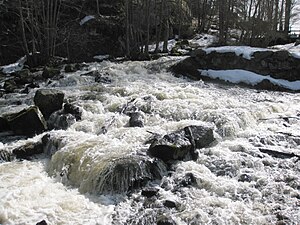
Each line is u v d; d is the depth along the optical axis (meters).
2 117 11.50
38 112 11.45
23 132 11.23
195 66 17.03
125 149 9.09
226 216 6.88
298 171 8.47
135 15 23.75
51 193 7.84
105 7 27.08
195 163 8.66
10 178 8.48
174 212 7.09
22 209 7.11
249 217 6.83
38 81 16.83
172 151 8.60
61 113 11.97
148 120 11.50
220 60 16.64
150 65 18.36
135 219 6.98
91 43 24.75
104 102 13.11
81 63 20.41
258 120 11.59
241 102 13.10
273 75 15.96
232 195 7.59
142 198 7.64
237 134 10.53
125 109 12.27
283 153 9.20
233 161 8.75
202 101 12.67
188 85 15.17
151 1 23.64
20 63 21.58
